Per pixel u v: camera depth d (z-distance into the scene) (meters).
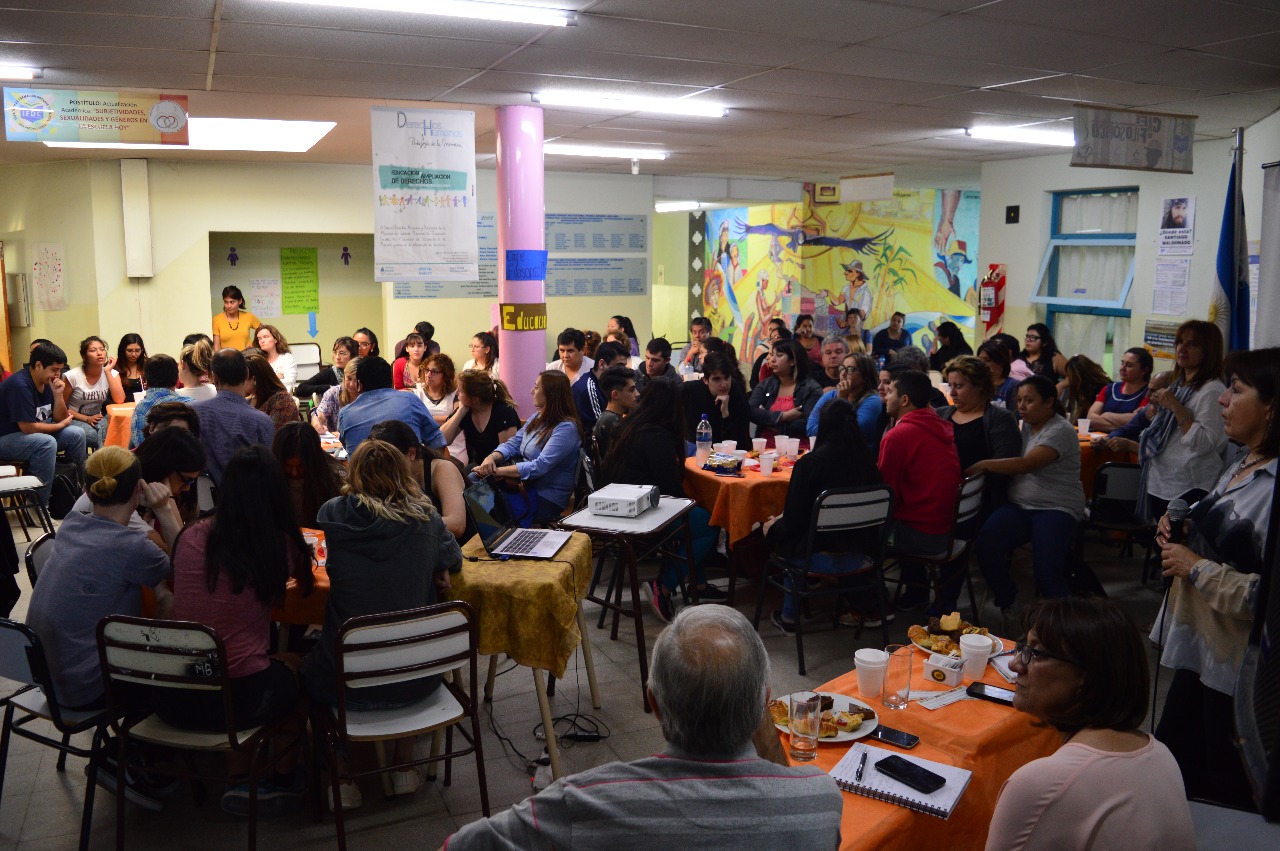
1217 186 8.55
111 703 2.90
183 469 3.55
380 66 5.59
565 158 10.47
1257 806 2.25
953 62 5.60
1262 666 1.87
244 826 3.22
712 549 5.40
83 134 5.66
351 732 2.90
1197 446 4.80
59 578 3.04
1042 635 1.84
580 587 3.67
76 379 7.83
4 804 3.36
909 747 2.33
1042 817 1.70
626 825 1.39
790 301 15.60
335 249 11.27
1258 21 4.63
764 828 1.39
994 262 11.16
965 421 5.04
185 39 4.85
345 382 7.00
